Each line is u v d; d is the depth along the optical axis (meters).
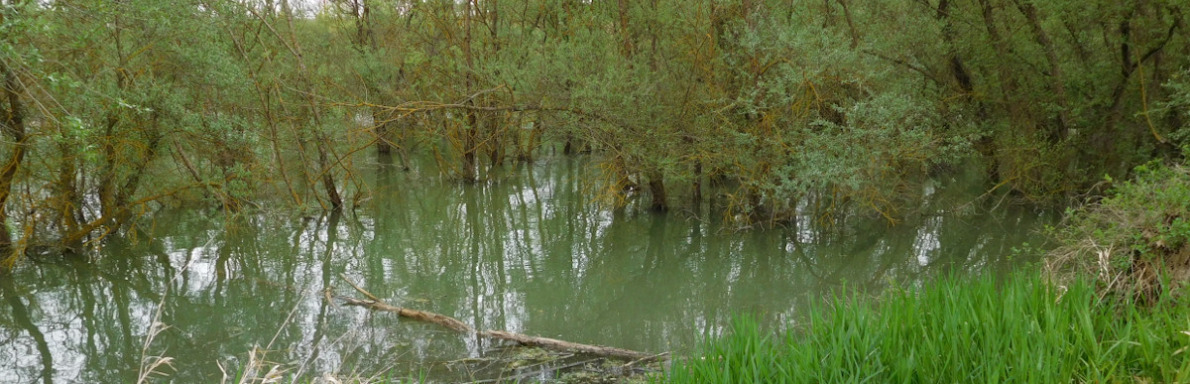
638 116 14.01
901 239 14.05
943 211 16.09
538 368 7.52
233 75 12.84
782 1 14.95
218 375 7.67
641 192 17.75
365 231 15.55
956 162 14.72
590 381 7.11
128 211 14.15
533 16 21.59
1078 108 14.48
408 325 9.14
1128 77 13.79
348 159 17.70
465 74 17.62
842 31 14.11
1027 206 16.03
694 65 13.91
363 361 7.86
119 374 7.87
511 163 25.19
